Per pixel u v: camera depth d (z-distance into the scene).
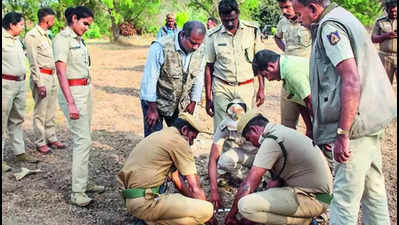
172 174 3.72
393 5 6.05
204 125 6.89
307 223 3.47
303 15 2.88
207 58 4.76
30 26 13.88
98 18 28.17
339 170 2.96
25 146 5.82
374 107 2.78
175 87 4.14
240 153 4.27
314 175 3.31
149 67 4.02
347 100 2.61
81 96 4.04
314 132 3.01
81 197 4.16
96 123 7.18
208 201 3.78
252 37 4.66
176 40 4.03
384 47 6.43
